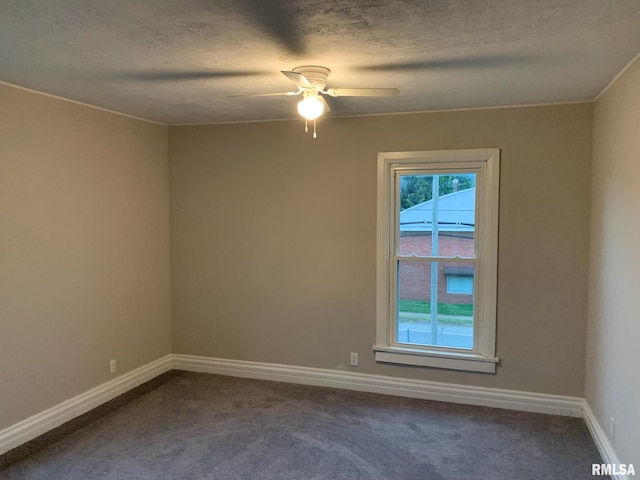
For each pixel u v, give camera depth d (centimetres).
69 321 365
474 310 400
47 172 342
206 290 470
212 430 350
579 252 365
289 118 428
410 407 391
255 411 383
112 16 197
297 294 442
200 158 461
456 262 402
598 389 329
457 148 387
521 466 302
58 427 353
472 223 397
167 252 475
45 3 185
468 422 363
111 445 327
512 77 291
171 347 482
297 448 324
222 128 452
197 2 183
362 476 291
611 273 299
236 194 453
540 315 377
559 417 372
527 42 228
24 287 328
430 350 409
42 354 343
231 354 467
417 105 370
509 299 383
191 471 296
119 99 354
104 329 399
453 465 303
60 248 355
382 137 406
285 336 448
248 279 456
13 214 318
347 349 430
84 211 375
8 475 289
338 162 420
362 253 420
